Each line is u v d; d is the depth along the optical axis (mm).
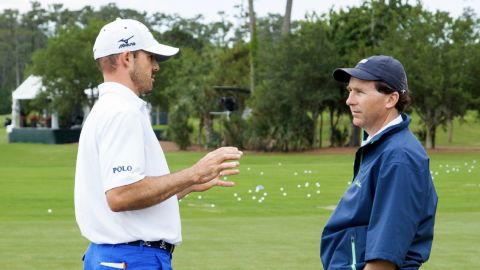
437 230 12633
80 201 4727
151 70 4895
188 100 50562
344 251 4410
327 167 32656
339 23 48312
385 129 4328
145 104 4832
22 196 20062
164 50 4840
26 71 63188
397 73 4426
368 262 4199
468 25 45219
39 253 10391
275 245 11039
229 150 4598
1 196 20000
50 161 42469
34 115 65562
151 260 4676
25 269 9289
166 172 4816
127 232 4641
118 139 4547
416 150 4250
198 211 16656
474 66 44812
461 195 20438
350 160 39219
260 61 47156
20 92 62531
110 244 4664
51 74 54375
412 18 45938
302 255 10250
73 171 30906
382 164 4227
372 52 45688
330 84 46031
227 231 12617
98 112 4652
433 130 47156
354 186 4406
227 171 4559
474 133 60875
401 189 4152
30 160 43281
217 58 61938
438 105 45375
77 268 9367
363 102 4449
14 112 62844
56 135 57406
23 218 15445
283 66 45969
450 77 44156
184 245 11023
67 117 60688
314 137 47812
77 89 55188
